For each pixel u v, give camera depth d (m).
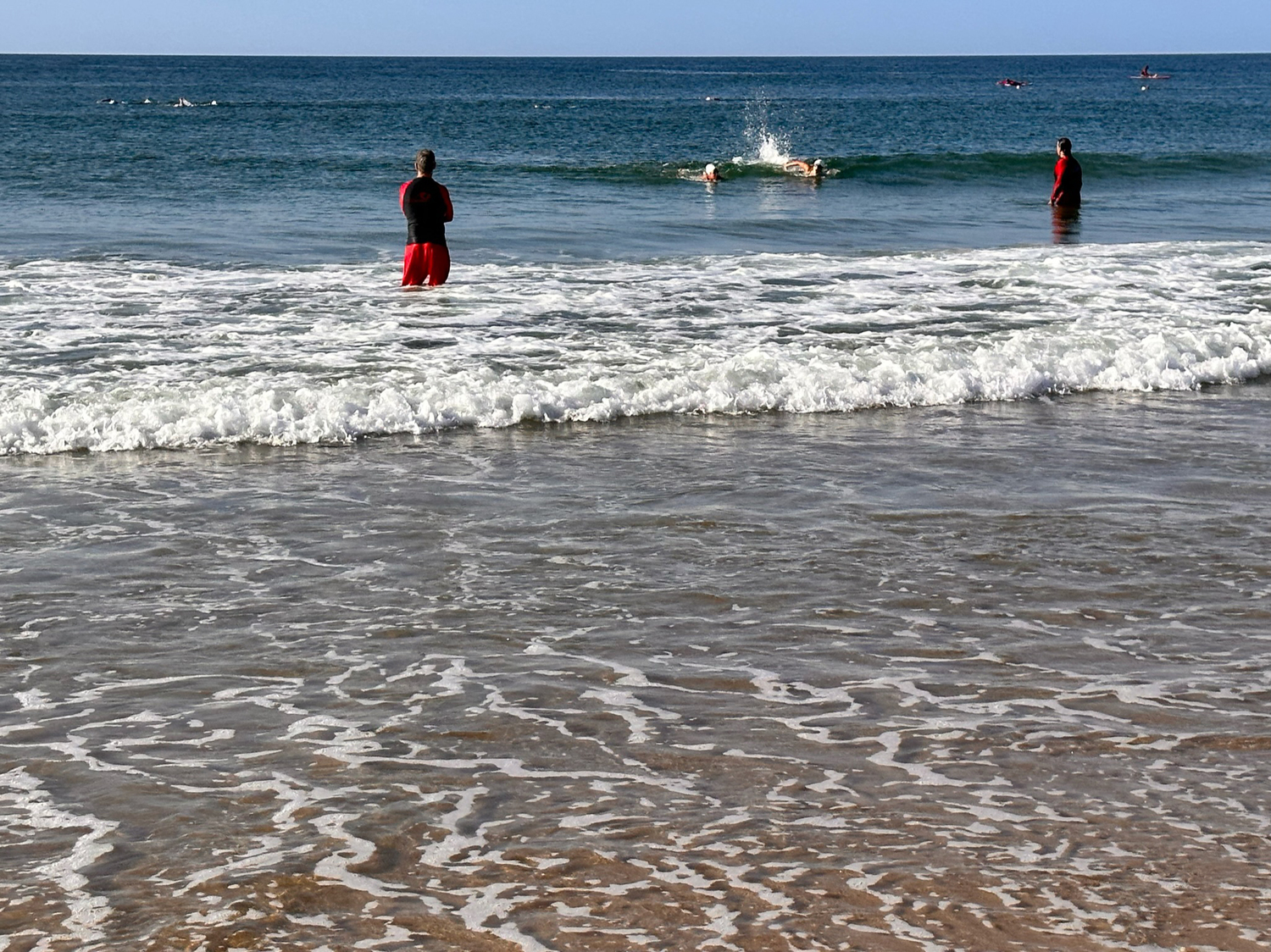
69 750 4.13
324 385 8.77
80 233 15.88
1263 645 5.17
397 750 4.15
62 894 3.30
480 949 3.08
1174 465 7.88
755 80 133.38
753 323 11.36
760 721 4.41
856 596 5.66
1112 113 55.44
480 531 6.48
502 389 8.84
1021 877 3.41
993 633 5.27
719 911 3.24
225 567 5.93
